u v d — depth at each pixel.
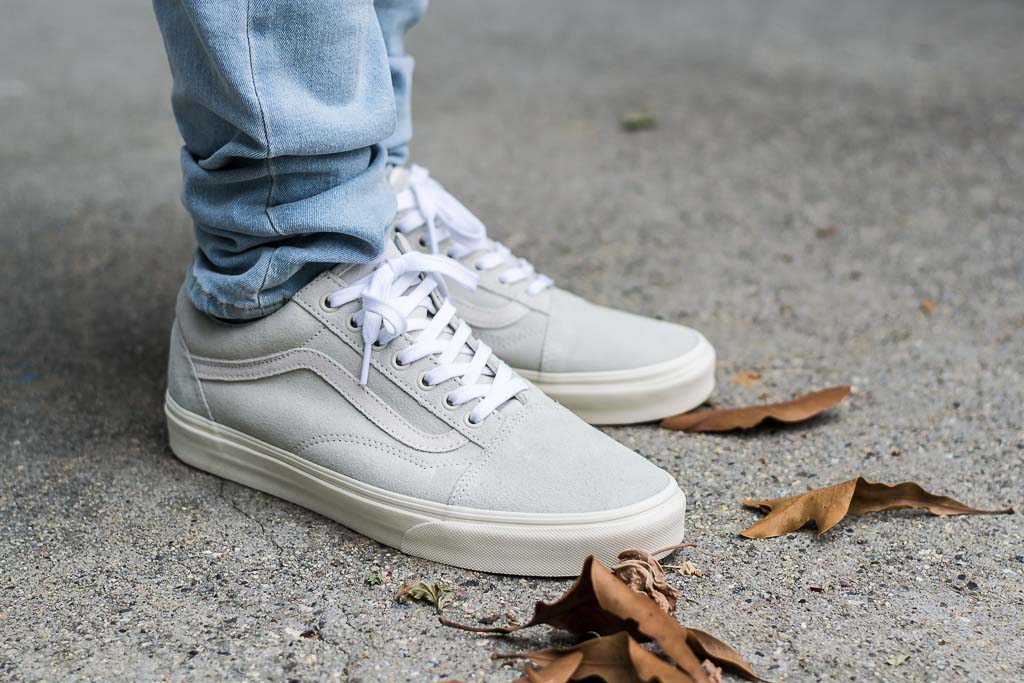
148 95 2.30
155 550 1.06
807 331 1.35
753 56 2.56
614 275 1.47
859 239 1.53
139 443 1.17
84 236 1.55
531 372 1.19
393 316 1.05
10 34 2.86
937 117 2.04
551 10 3.19
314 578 1.04
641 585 0.98
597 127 2.07
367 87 1.07
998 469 1.14
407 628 1.00
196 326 1.12
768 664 0.97
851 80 2.32
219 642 0.99
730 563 1.05
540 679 0.94
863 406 1.23
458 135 2.02
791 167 1.82
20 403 1.22
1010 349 1.30
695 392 1.21
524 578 1.04
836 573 1.04
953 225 1.56
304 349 1.08
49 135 2.02
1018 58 2.44
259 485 1.11
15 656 0.98
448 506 1.04
